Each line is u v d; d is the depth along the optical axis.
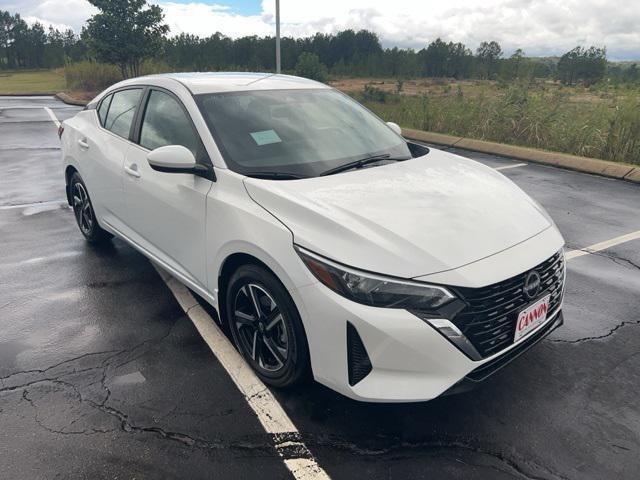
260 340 2.91
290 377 2.72
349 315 2.30
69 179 5.16
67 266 4.55
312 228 2.50
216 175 3.04
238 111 3.42
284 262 2.50
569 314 3.76
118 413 2.68
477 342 2.36
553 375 3.03
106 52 21.22
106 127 4.43
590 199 6.73
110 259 4.71
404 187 2.93
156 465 2.35
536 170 8.43
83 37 21.50
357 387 2.38
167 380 2.95
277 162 3.11
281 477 2.29
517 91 11.21
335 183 2.91
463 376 2.33
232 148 3.14
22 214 6.09
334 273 2.34
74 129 4.87
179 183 3.27
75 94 22.86
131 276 4.34
